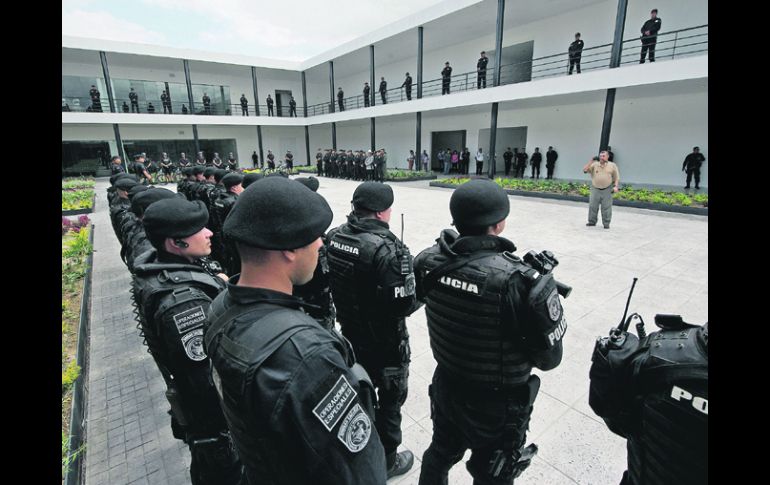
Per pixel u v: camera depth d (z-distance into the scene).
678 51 13.38
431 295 1.57
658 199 9.54
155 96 24.62
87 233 7.11
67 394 2.64
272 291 0.96
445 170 21.50
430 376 3.03
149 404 2.80
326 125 30.69
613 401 1.07
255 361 0.85
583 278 4.84
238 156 28.14
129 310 4.42
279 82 29.30
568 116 16.62
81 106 22.56
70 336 3.54
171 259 1.73
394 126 25.58
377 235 1.89
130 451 2.37
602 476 2.08
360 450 0.88
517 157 17.97
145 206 2.95
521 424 1.51
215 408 1.55
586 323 3.72
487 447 1.56
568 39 16.16
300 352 0.86
